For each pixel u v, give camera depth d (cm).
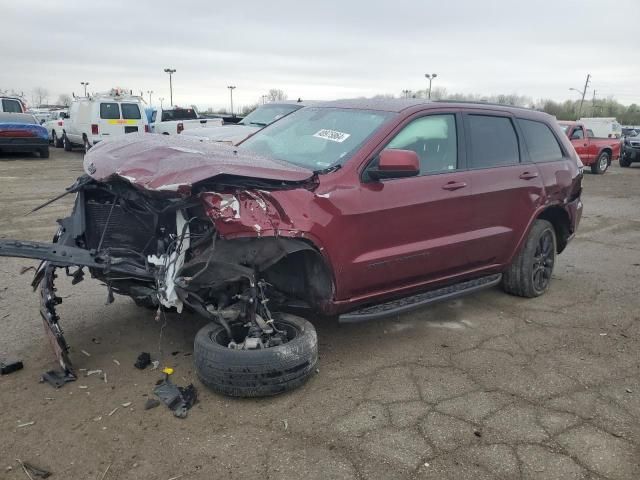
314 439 329
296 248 371
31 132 2002
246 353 358
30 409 354
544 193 563
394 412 360
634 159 2494
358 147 428
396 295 455
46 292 404
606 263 759
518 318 535
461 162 491
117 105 2119
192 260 380
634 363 441
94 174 400
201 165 357
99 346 445
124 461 306
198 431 335
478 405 371
